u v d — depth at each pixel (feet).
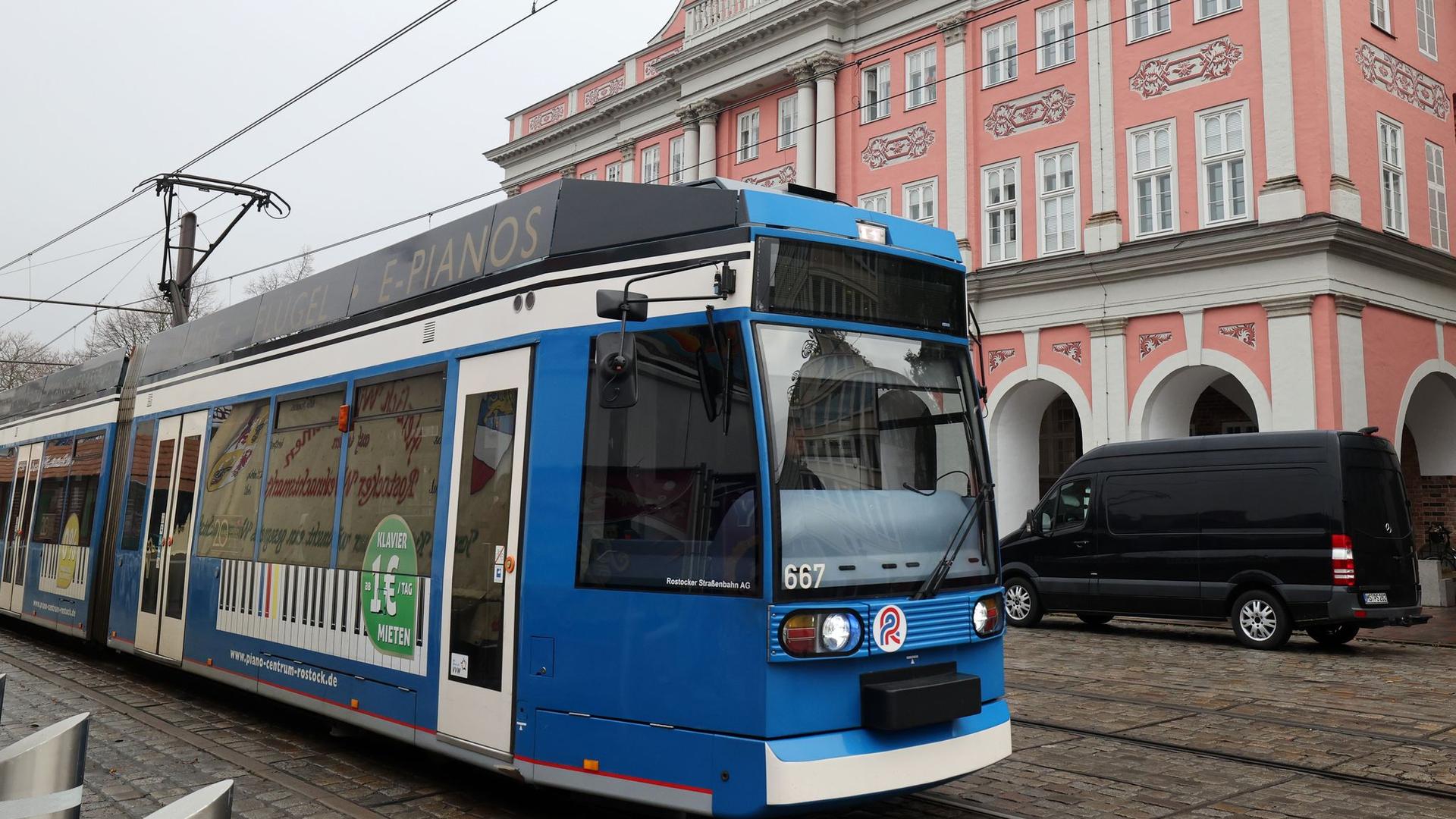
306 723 30.48
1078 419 83.46
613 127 110.32
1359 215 63.72
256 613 28.81
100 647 45.27
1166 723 29.84
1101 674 38.93
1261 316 64.54
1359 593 45.03
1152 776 23.95
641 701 18.03
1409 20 71.20
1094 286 72.08
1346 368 61.93
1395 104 69.00
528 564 19.99
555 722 19.17
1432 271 69.00
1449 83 74.28
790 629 16.74
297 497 27.89
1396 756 25.82
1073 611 53.88
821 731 16.89
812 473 17.66
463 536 21.66
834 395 18.30
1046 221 75.61
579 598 19.11
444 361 23.04
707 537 17.65
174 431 35.96
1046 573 54.90
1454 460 70.85
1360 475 46.34
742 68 94.99
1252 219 65.57
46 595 44.62
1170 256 67.72
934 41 82.84
